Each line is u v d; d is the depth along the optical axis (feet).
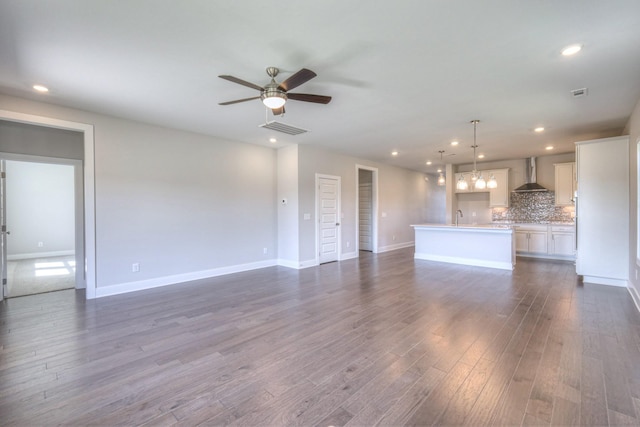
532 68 9.22
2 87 10.53
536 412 5.74
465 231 20.75
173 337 9.30
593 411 5.74
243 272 18.60
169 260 15.71
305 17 6.82
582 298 12.71
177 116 13.80
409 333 9.41
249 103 12.23
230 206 18.37
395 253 26.21
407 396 6.30
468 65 9.06
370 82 10.21
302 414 5.78
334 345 8.66
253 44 7.93
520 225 23.13
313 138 18.07
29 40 7.65
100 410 5.95
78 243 15.07
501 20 6.93
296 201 19.80
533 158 23.62
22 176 23.47
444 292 13.89
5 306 12.32
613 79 9.95
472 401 6.10
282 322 10.43
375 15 6.73
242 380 6.95
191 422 5.59
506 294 13.47
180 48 8.11
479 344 8.61
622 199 14.16
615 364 7.40
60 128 12.84
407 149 21.24
